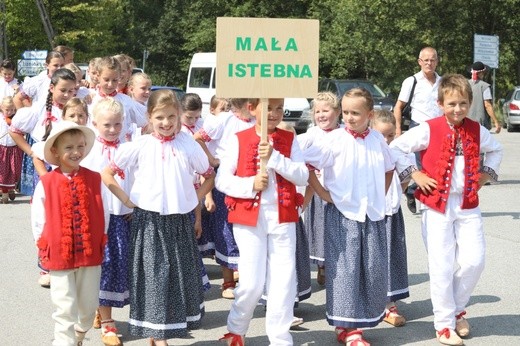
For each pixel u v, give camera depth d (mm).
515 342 6797
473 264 6645
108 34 46406
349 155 6480
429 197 6695
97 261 6152
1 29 37344
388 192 7324
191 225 6457
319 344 6777
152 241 6242
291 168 6047
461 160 6652
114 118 6902
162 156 6328
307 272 7555
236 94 6039
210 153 8617
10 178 14312
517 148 25719
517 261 9727
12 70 15734
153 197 6262
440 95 6680
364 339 6863
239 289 6176
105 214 6336
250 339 6891
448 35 37312
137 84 8812
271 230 6105
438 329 6754
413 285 8711
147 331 6250
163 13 58781
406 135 6801
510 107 32656
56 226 6012
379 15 37188
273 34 6078
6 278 9031
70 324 6121
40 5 39375
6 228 11930
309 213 8547
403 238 7414
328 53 39938
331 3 40500
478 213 6727
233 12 45625
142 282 6285
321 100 7445
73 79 8438
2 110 14039
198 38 46406
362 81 29469
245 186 6059
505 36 38719
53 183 6086
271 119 6160
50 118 8461
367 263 6434
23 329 7238
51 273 6109
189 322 6383
